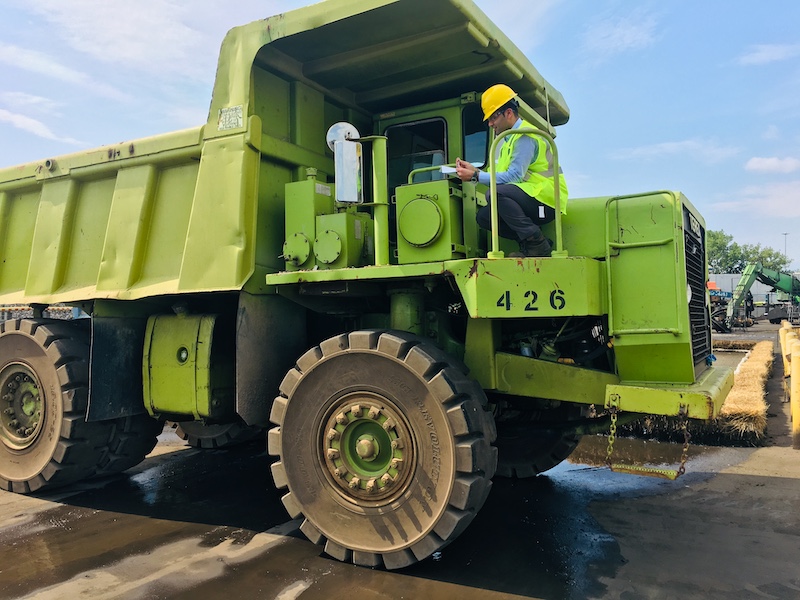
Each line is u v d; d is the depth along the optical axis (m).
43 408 4.84
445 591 3.05
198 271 4.02
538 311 3.21
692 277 3.88
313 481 3.52
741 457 5.88
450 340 3.91
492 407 4.36
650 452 6.18
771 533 3.81
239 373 3.85
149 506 4.57
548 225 3.91
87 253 4.87
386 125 5.02
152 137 4.43
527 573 3.26
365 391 3.41
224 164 4.00
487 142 4.73
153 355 4.55
